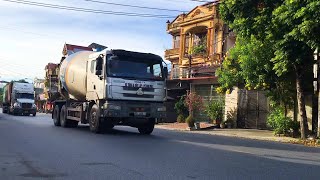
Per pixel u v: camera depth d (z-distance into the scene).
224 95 28.22
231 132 23.28
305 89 21.39
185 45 38.91
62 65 22.16
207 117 30.08
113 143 13.36
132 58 17.03
